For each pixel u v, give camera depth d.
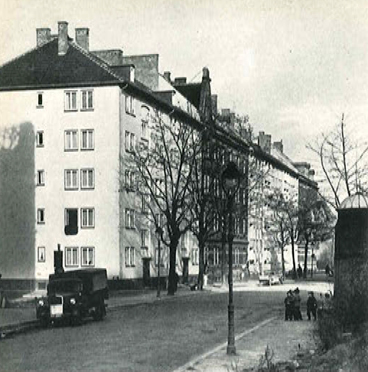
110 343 22.09
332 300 21.03
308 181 136.50
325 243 143.62
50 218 54.25
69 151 54.25
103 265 53.09
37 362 17.98
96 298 30.06
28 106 55.22
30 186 54.84
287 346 20.67
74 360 18.31
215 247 77.69
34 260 54.22
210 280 74.00
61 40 55.50
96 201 53.53
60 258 42.44
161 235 49.91
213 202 57.38
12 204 55.16
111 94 53.78
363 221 19.48
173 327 27.28
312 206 93.19
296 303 29.88
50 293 28.23
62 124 54.53
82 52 55.31
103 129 53.75
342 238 19.38
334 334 17.47
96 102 54.00
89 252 53.47
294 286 66.25
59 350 20.39
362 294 18.56
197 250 72.31
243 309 36.91
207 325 28.09
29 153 55.00
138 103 57.75
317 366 14.47
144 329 26.56
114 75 53.88
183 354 19.42
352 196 20.36
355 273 19.09
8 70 55.78
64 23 55.03
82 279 29.48
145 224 58.75
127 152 54.75
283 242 90.44
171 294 50.03
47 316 27.67
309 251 132.25
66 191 54.16
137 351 20.08
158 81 67.56
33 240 54.41
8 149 55.44
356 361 13.98
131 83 54.50
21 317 29.66
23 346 21.34
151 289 57.16
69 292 28.34
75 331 26.12
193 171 58.41
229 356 18.47
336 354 14.85
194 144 54.06
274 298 46.97
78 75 54.31
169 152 57.66
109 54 62.16
